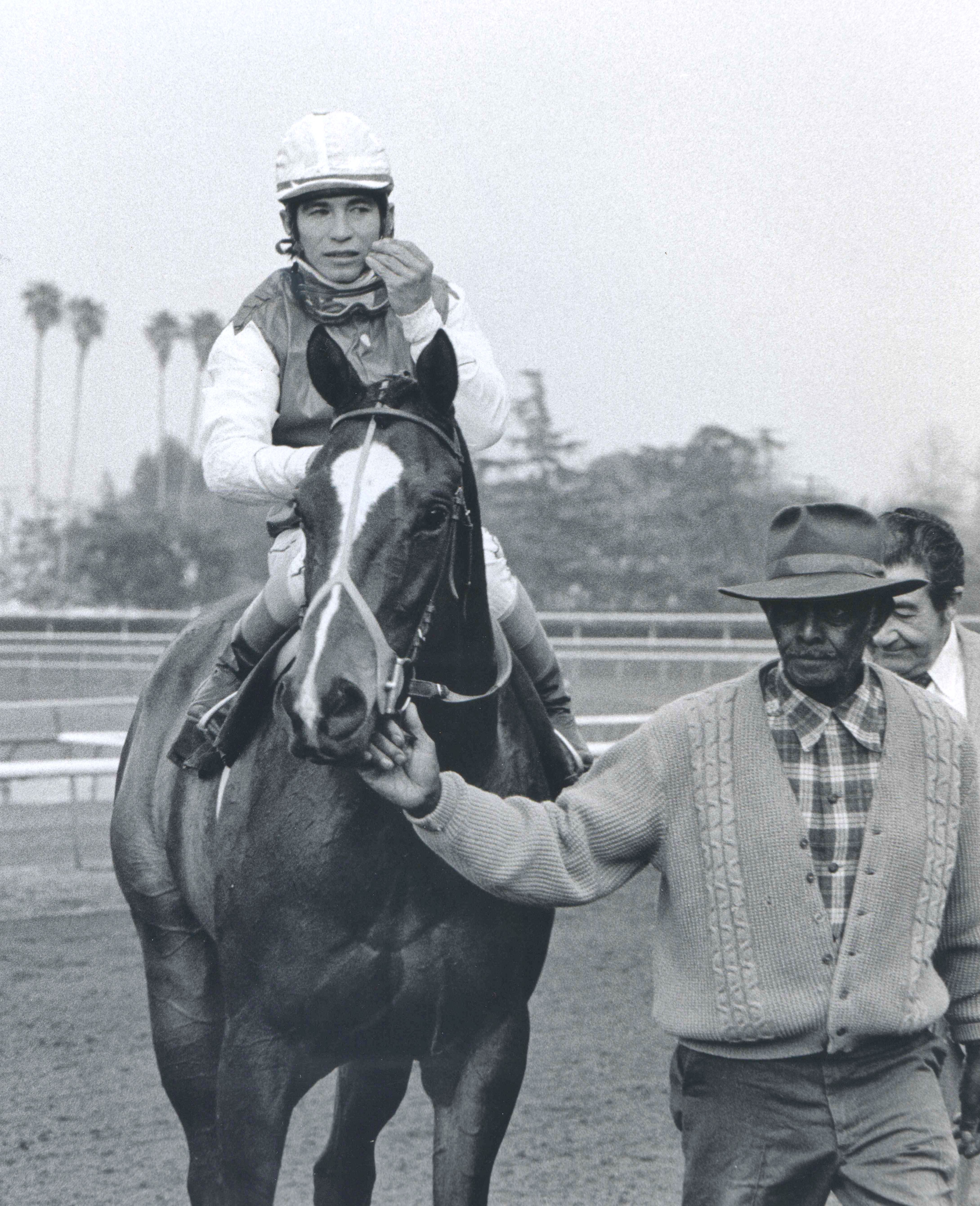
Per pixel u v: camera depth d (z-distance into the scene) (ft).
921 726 8.71
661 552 86.02
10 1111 16.29
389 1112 11.58
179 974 12.18
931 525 10.83
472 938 9.98
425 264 10.05
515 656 11.45
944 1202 8.39
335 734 8.14
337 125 10.83
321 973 9.82
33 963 22.74
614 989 21.52
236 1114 9.95
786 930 8.44
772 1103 8.58
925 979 8.69
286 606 10.27
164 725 12.47
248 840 10.02
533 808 8.89
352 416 9.14
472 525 9.58
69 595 102.89
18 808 38.24
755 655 54.90
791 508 8.85
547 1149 15.15
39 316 154.81
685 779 8.73
